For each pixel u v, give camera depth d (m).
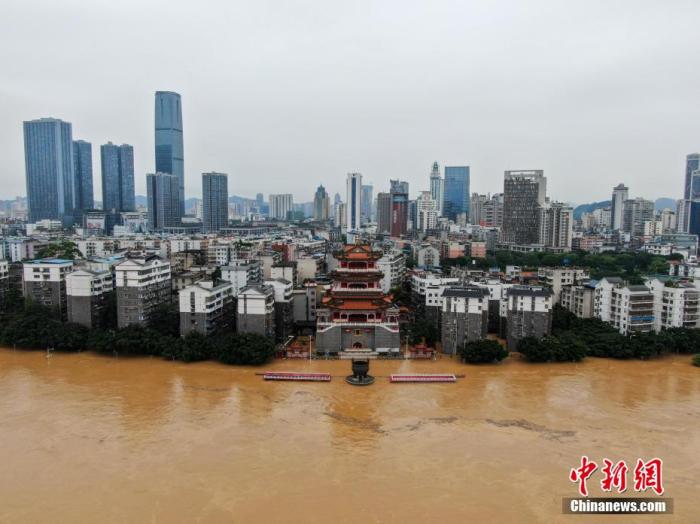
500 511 86.56
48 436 111.88
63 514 85.06
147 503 88.06
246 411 126.00
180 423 118.75
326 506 87.56
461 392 140.12
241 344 161.00
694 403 132.88
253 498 89.62
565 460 103.50
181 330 172.50
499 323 198.62
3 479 95.38
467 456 104.81
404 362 166.75
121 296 177.88
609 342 170.62
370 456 104.50
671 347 172.50
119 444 108.50
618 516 85.69
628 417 123.94
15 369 155.50
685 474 98.62
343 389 142.00
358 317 178.25
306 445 108.88
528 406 130.38
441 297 188.62
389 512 86.06
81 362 162.38
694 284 197.25
